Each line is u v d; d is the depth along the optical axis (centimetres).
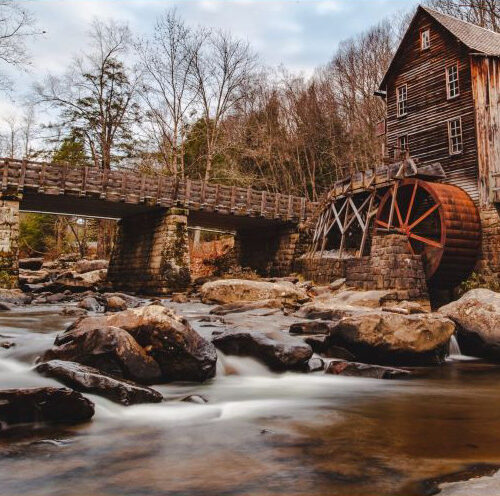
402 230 1914
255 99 4272
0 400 398
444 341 830
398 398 554
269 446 360
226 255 3316
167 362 606
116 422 427
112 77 3262
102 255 3959
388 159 2114
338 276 2139
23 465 314
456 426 427
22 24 2027
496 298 971
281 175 4309
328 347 844
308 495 264
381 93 2483
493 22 3092
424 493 267
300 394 570
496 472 298
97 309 1483
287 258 2702
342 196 2314
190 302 1850
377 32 4281
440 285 1850
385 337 790
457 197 1800
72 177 2120
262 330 761
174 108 3219
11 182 1973
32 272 2994
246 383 627
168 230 2295
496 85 1869
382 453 343
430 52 2186
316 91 4462
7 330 970
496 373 743
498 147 1830
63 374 490
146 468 309
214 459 328
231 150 4050
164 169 3634
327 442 371
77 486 279
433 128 2130
